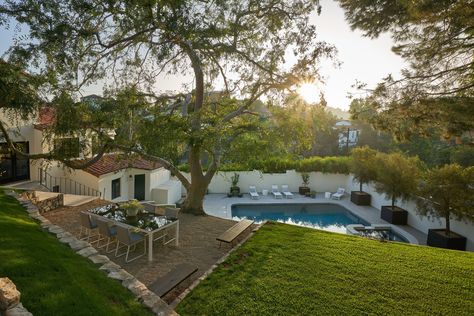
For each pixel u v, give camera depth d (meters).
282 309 5.48
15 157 14.95
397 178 17.02
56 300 4.01
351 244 9.26
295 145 13.29
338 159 26.11
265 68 12.41
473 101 7.23
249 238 9.56
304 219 20.30
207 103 13.85
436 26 7.64
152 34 9.44
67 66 8.86
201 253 8.81
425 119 8.59
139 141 10.89
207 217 13.19
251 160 12.25
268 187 25.77
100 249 8.76
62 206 12.22
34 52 8.42
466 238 13.70
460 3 6.28
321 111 12.82
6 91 8.39
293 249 8.55
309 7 11.02
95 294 4.52
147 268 7.67
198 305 5.56
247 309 5.45
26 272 4.52
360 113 9.73
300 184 26.17
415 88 8.34
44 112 10.16
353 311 5.51
